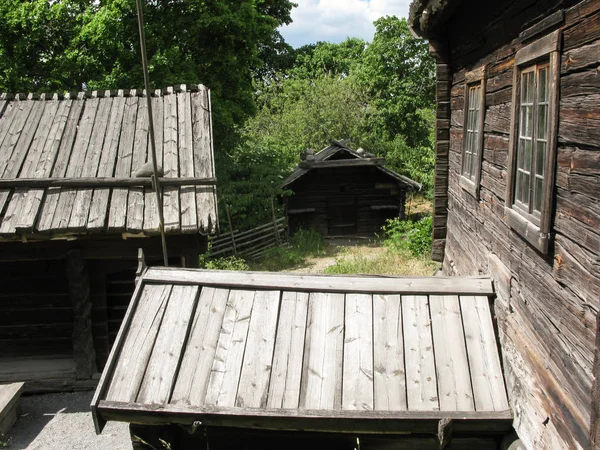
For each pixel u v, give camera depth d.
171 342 3.91
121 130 7.69
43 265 7.52
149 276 4.40
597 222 2.46
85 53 14.11
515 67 3.62
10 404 6.06
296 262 14.95
